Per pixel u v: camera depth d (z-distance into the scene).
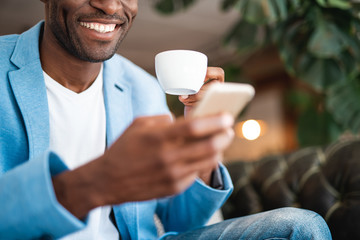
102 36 0.86
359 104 2.59
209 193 0.93
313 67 2.40
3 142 0.83
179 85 0.85
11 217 0.51
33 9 4.71
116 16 0.85
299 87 5.62
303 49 2.40
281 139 6.20
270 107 6.45
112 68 1.06
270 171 1.54
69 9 0.83
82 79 0.95
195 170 0.43
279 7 2.19
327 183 1.34
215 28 5.54
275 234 0.79
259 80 6.62
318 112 2.94
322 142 2.86
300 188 1.41
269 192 1.48
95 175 0.46
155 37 5.78
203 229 0.94
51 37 0.90
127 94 1.07
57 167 0.55
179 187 0.44
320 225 0.78
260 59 6.26
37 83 0.88
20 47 0.93
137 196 0.46
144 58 6.71
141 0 4.50
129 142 0.42
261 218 0.85
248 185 1.59
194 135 0.39
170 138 0.40
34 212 0.50
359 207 1.20
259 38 3.34
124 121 1.01
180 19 5.18
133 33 5.58
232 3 2.54
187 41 6.00
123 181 0.44
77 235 0.85
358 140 1.39
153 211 1.06
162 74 0.86
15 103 0.87
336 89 2.66
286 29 2.42
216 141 0.41
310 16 2.33
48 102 0.92
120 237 0.96
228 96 0.45
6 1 4.46
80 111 0.95
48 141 0.86
